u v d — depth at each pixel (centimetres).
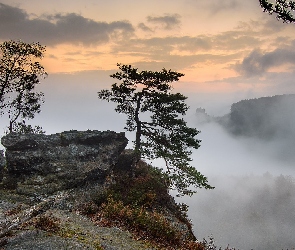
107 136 2723
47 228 1188
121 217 1689
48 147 2416
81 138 2598
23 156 2186
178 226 1898
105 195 2022
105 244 1223
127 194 2141
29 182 2028
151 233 1561
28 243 999
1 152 2364
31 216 1145
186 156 2297
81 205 1841
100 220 1631
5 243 982
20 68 2897
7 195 1858
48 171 2173
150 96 2366
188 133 2408
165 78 2298
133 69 2267
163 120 2398
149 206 2034
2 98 2919
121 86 2336
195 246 1530
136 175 2542
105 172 2267
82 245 1088
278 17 859
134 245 1344
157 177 2322
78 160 2359
